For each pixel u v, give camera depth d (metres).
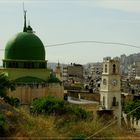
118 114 130.88
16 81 116.25
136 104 128.62
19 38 120.19
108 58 140.00
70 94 153.25
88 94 149.75
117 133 59.31
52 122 60.34
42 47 121.75
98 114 100.44
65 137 49.91
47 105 91.88
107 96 137.50
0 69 118.81
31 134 51.41
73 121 67.62
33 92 116.38
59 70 157.62
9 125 54.19
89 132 53.53
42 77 120.12
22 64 118.38
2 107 62.72
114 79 139.38
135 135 65.31
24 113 65.81
